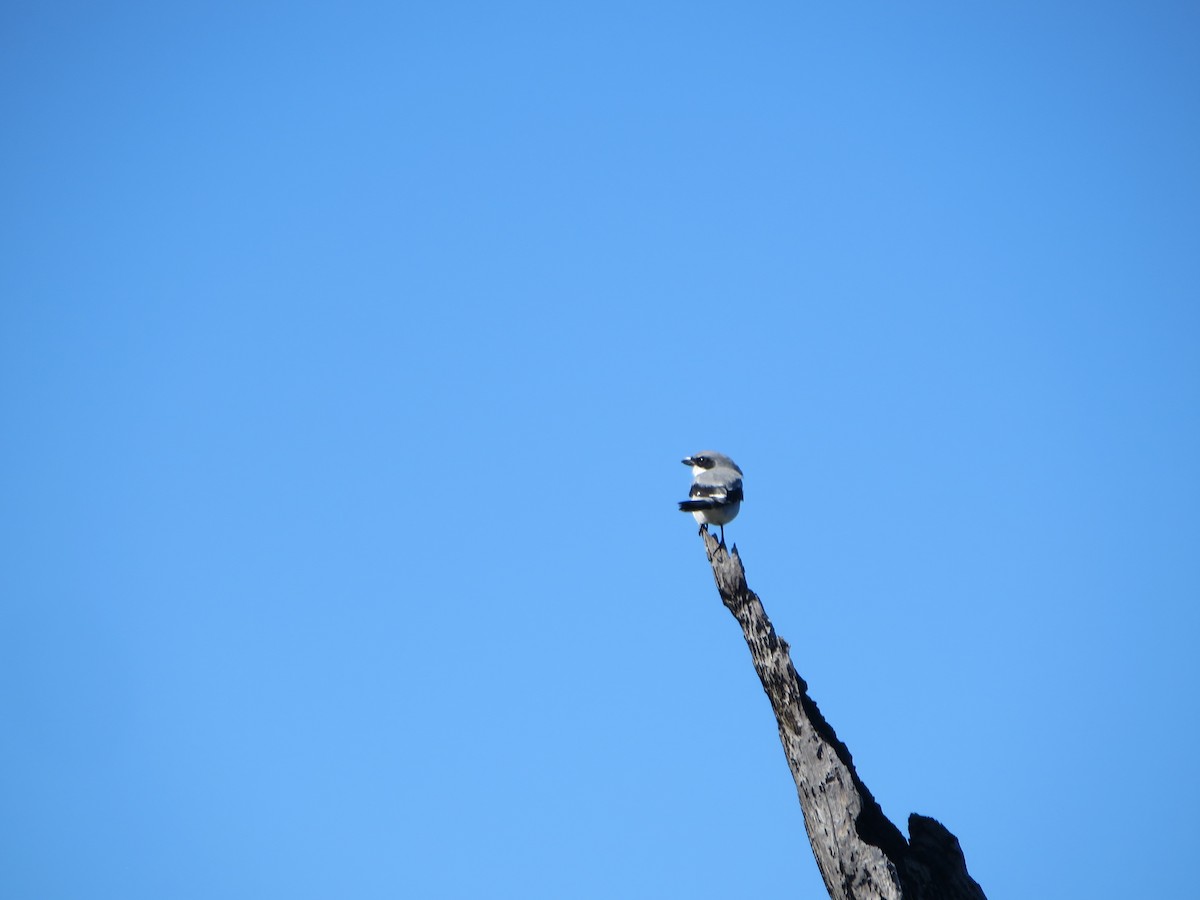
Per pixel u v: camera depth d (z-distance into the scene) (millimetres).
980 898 11844
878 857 11469
